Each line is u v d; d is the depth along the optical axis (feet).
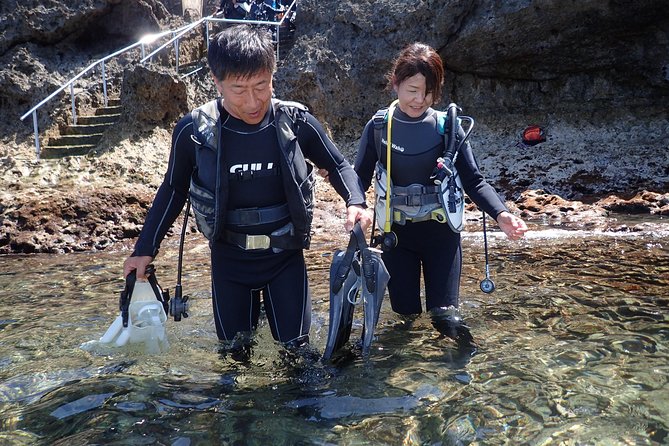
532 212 26.13
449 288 11.19
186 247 21.12
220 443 7.24
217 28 44.50
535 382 8.55
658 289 13.19
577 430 7.21
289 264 9.62
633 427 7.22
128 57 39.45
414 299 11.42
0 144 32.99
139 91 33.17
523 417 7.59
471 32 36.06
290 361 9.40
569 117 37.47
